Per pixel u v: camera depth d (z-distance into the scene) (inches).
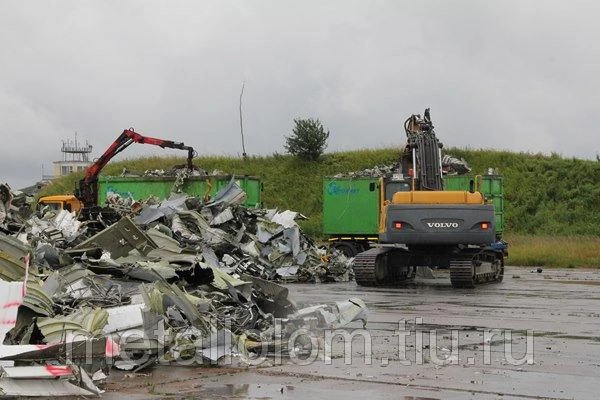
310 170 2423.7
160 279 431.2
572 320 533.3
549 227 2122.3
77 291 419.2
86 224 764.0
